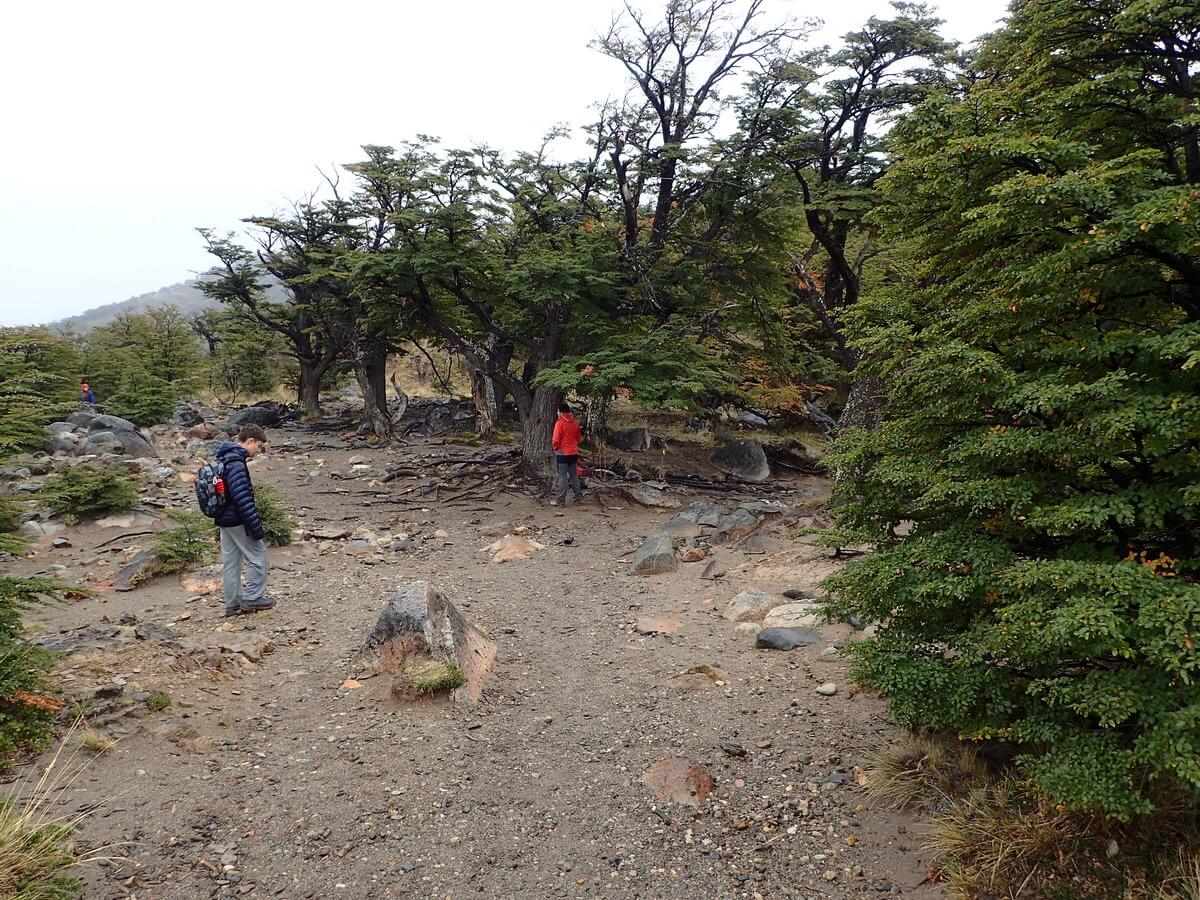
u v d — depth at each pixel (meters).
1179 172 4.34
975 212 3.85
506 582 9.52
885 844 4.00
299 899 3.68
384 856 4.03
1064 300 3.71
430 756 5.06
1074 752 3.30
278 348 35.50
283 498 14.57
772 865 3.95
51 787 4.30
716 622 7.82
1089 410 3.49
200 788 4.54
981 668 3.90
